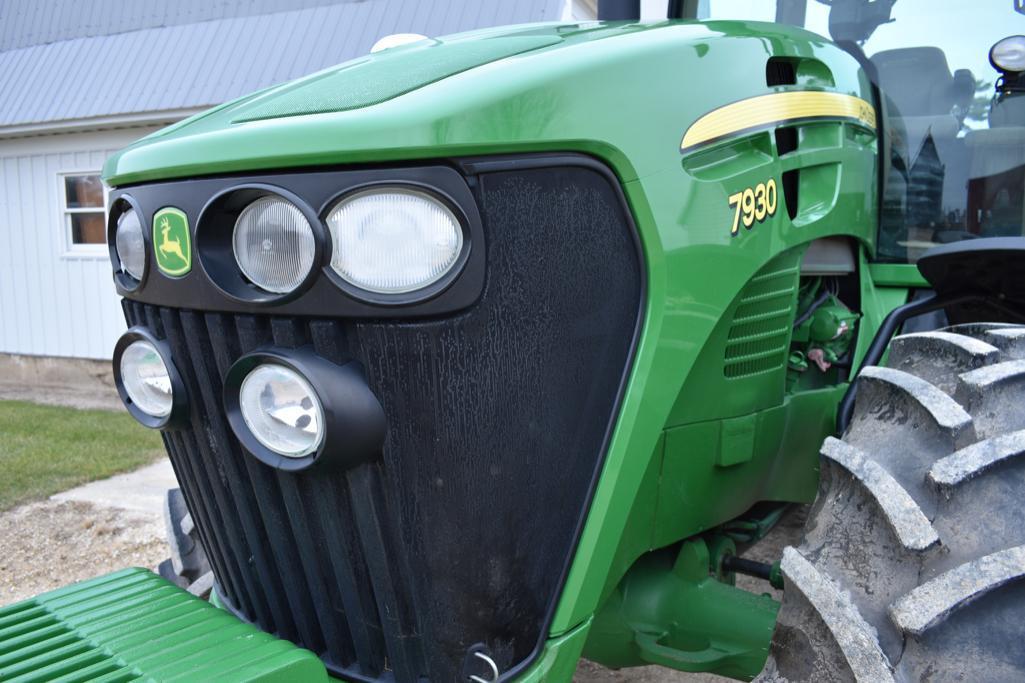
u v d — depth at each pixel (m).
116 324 8.20
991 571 1.10
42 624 1.36
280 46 7.18
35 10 8.84
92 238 8.23
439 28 6.60
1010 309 1.86
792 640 1.22
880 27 2.24
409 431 1.20
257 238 1.21
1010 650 1.08
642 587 1.76
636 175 1.32
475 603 1.28
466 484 1.23
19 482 4.74
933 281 1.87
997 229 2.17
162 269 1.33
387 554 1.26
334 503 1.28
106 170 1.48
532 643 1.35
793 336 1.94
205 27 7.71
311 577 1.36
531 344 1.25
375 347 1.18
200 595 2.02
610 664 1.80
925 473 1.22
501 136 1.17
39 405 7.21
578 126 1.25
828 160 1.80
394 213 1.15
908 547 1.15
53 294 8.47
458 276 1.16
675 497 1.61
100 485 4.72
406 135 1.12
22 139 8.34
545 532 1.32
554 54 1.32
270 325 1.24
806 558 1.26
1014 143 2.14
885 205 2.15
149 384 1.45
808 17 2.34
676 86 1.42
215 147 1.23
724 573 1.93
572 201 1.27
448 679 1.29
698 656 1.68
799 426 1.91
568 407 1.31
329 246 1.16
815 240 1.88
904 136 2.16
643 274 1.36
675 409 1.54
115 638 1.30
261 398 1.26
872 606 1.17
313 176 1.17
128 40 8.03
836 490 1.31
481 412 1.22
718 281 1.47
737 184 1.50
